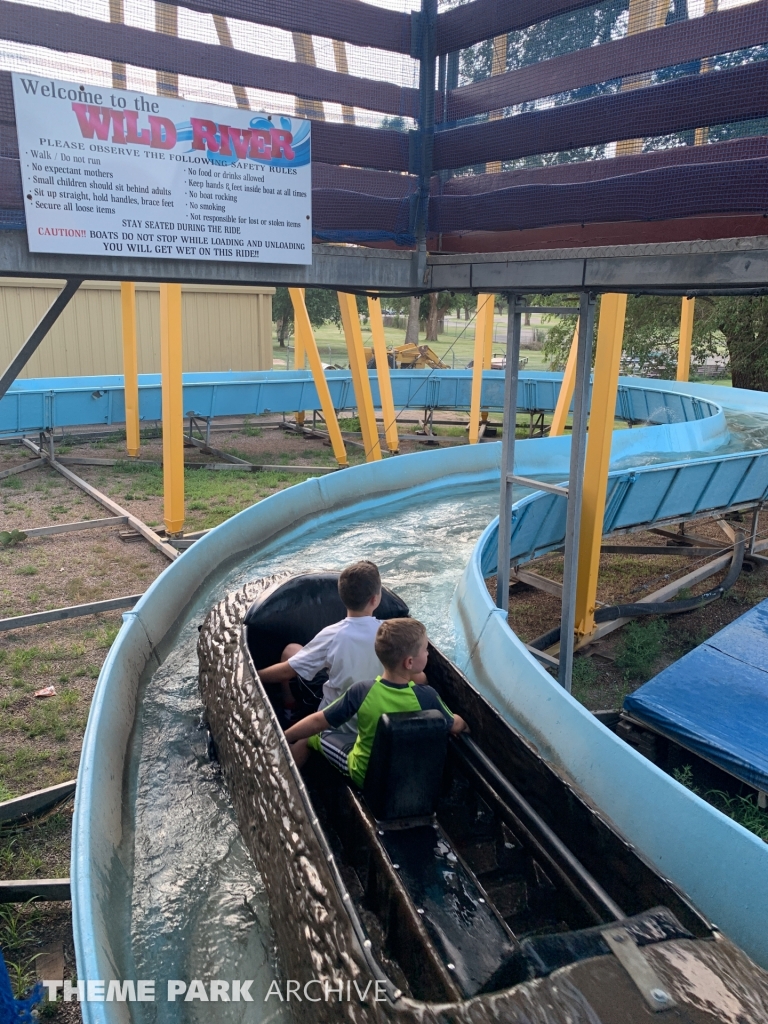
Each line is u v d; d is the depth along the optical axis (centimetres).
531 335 5931
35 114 368
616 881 246
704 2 379
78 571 851
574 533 581
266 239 443
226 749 351
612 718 580
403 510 856
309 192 452
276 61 439
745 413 1401
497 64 467
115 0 388
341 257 488
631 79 408
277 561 684
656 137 418
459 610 571
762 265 355
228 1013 255
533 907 264
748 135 396
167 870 317
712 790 521
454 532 783
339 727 318
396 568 678
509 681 446
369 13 462
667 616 905
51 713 552
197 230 420
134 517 1016
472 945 243
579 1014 177
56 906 388
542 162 472
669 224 408
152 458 1466
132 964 272
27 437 1600
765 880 287
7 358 1719
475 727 328
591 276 434
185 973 271
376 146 483
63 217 383
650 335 2395
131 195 397
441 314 5791
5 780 482
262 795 296
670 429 1126
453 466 976
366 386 1280
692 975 189
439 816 304
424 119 493
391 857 274
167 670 480
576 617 773
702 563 1086
